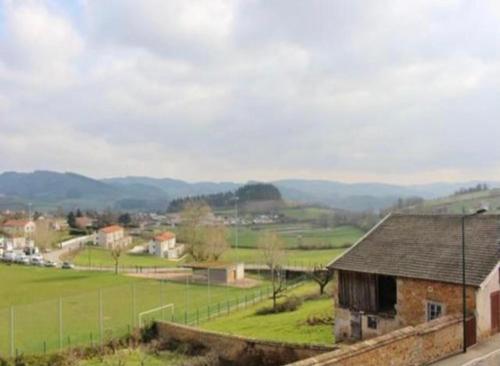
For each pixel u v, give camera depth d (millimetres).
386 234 41188
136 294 69812
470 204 134375
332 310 48406
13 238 152875
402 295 35688
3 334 46656
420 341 26234
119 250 111375
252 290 73438
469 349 29141
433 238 38062
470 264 33375
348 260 39719
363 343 23797
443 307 33188
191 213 123688
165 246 137125
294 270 86562
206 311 57531
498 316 32625
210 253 107500
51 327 49344
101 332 43500
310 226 176125
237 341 36406
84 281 82625
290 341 36531
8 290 73875
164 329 43438
